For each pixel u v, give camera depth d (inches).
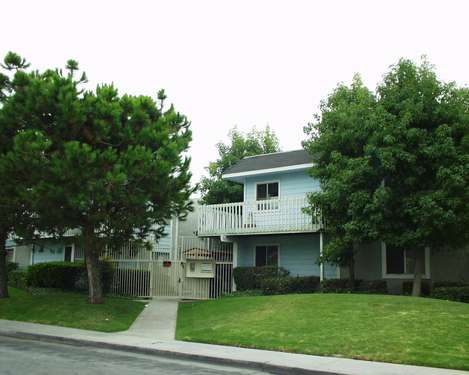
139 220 680.4
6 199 678.5
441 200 660.7
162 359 451.8
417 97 718.5
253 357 437.7
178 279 979.3
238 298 769.6
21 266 1455.5
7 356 441.1
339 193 728.3
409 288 791.1
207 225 997.2
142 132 670.5
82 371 377.7
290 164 956.0
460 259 811.4
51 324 643.5
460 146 682.2
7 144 678.5
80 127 645.9
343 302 623.2
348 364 410.0
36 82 640.4
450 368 394.6
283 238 967.6
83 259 1168.2
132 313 720.3
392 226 702.5
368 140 733.3
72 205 625.6
